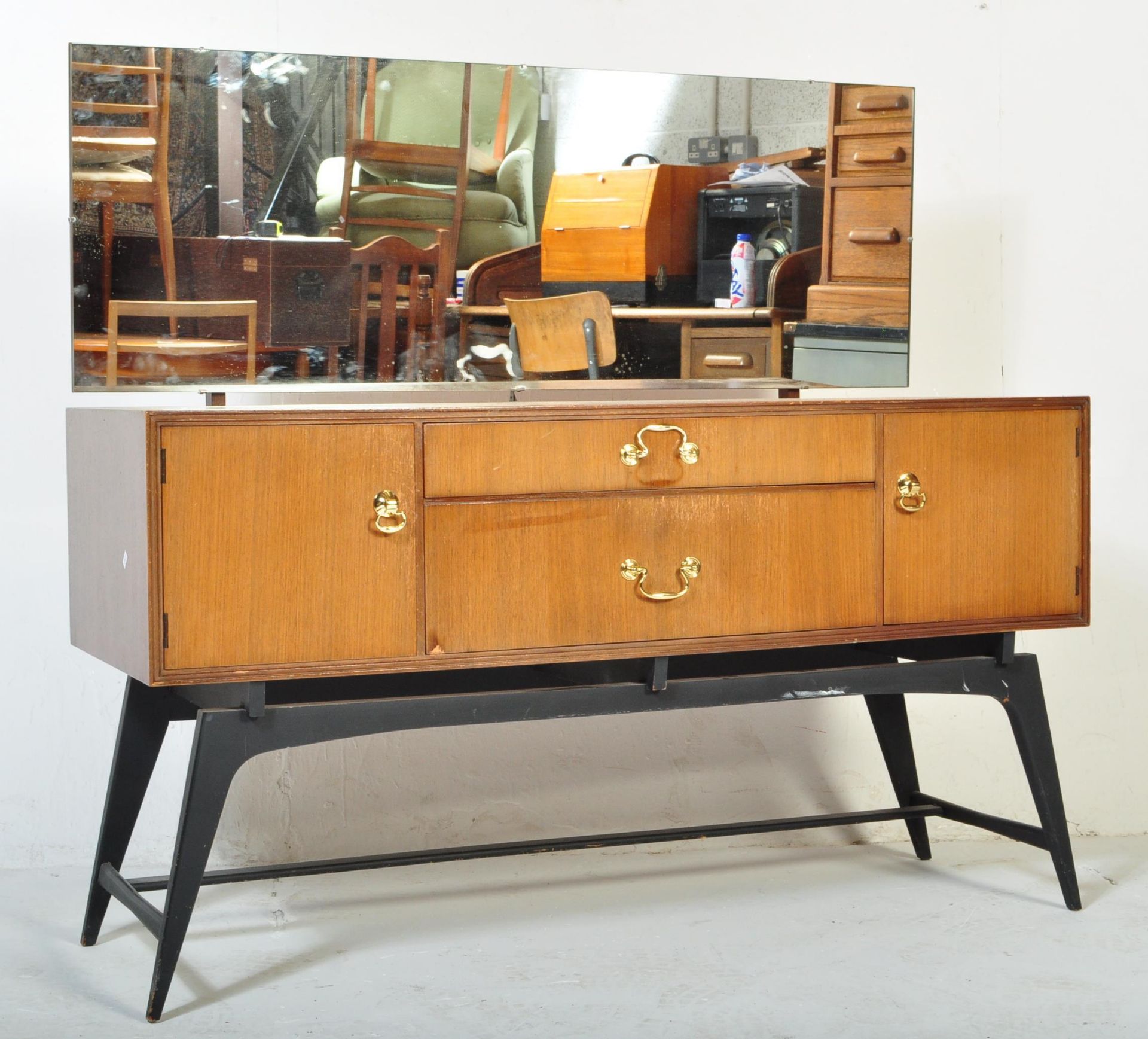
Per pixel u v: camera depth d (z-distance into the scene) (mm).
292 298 2494
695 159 2686
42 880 2646
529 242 2609
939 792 3062
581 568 2145
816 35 2963
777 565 2248
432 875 2744
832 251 2770
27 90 2615
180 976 2195
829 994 2121
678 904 2561
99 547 2227
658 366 2689
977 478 2367
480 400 2781
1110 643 3082
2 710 2678
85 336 2393
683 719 2961
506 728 2875
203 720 2006
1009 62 3023
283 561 2002
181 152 2422
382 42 2762
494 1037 1968
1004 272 3035
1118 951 2311
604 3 2863
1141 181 3043
